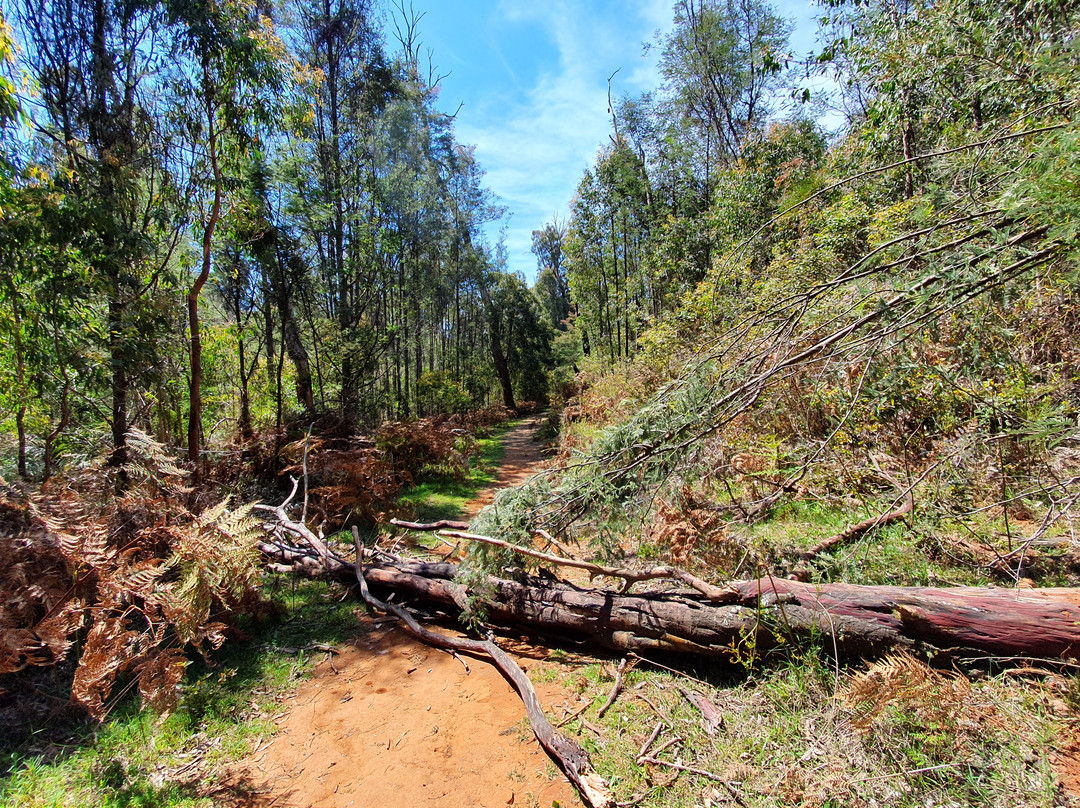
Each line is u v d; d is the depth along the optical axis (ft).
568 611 10.65
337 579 14.83
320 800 7.44
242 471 21.80
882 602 7.89
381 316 47.91
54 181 15.31
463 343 90.89
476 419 59.26
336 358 34.30
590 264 55.06
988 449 10.63
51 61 17.31
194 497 15.21
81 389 16.97
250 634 12.01
